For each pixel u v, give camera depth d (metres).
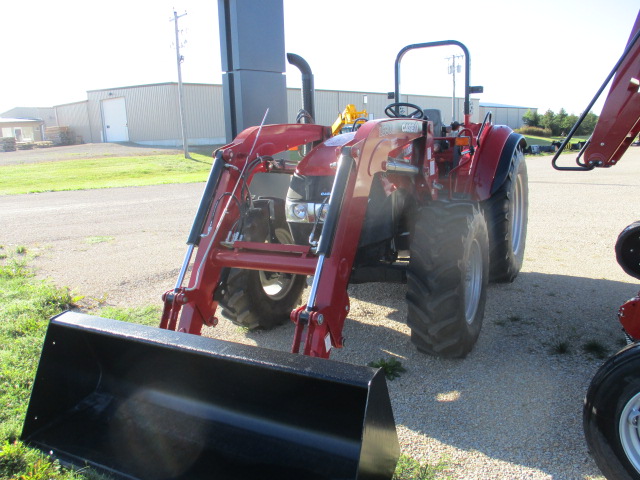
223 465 2.40
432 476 2.43
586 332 3.98
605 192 12.16
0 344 3.81
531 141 44.03
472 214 3.46
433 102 42.59
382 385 2.07
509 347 3.77
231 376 2.49
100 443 2.57
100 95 40.38
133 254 6.93
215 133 37.66
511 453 2.59
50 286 5.32
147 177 20.25
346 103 39.22
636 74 2.76
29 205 12.21
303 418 2.42
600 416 2.25
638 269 3.98
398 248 4.05
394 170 3.43
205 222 3.19
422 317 3.33
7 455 2.52
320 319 2.56
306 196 3.55
